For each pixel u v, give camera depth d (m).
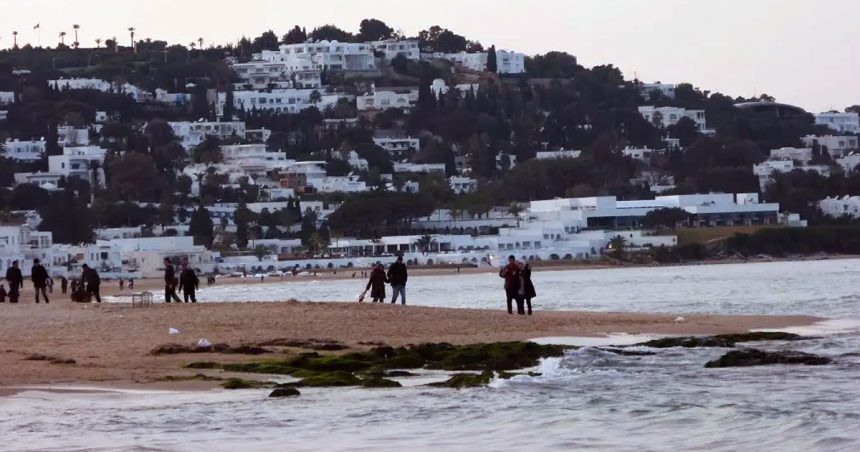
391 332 177.75
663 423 103.12
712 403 112.44
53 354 146.88
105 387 121.56
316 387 123.38
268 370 135.00
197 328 179.12
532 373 134.25
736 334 176.88
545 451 92.75
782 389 121.56
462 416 106.88
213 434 98.44
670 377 131.00
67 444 94.12
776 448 92.62
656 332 183.25
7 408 110.19
